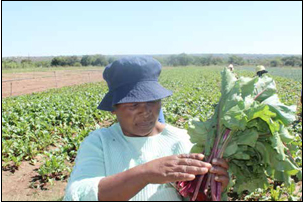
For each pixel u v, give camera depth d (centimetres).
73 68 7306
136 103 192
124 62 193
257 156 198
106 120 1326
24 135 967
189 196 197
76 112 1282
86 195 174
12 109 1389
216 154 190
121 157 203
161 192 202
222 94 200
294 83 3153
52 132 1066
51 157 748
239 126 180
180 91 2238
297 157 679
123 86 194
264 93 202
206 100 1783
